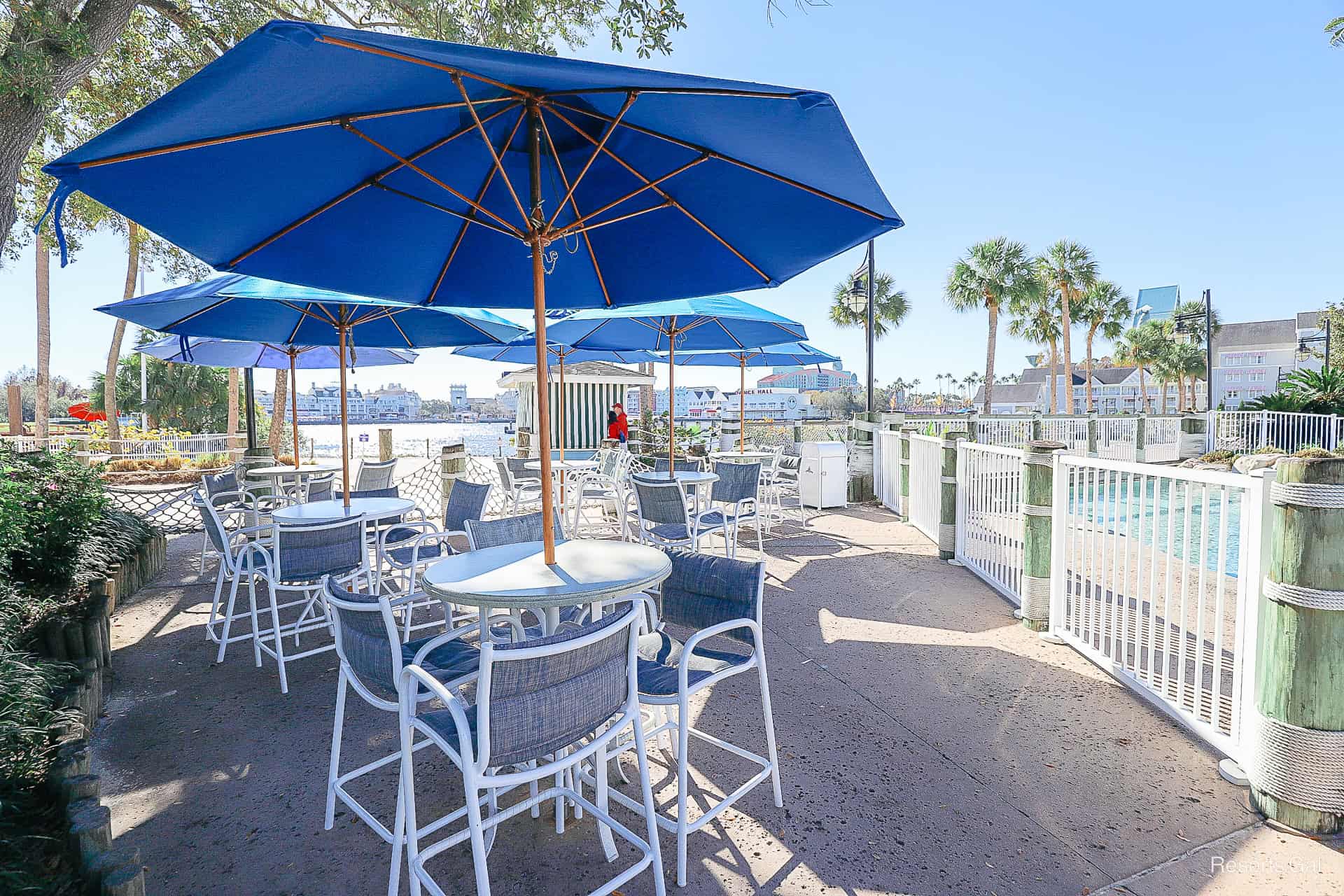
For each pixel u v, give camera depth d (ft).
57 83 16.38
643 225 11.29
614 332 23.63
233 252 9.02
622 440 43.86
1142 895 6.52
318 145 7.59
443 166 9.37
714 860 7.17
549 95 7.29
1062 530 13.87
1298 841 7.27
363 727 10.53
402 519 19.10
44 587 13.67
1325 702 7.25
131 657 13.52
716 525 19.25
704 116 6.81
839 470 32.58
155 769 9.24
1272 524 7.72
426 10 23.99
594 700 5.92
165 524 27.43
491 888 6.80
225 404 103.24
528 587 7.22
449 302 12.57
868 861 7.12
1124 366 210.59
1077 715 10.52
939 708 10.83
